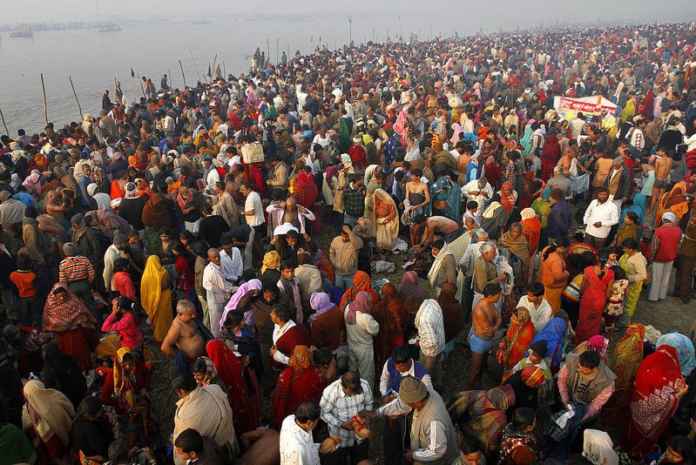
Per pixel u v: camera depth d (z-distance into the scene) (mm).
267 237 11117
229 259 8539
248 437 5918
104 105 26844
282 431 4996
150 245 9984
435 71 33312
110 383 6348
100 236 9758
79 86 45062
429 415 5066
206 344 6672
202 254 8383
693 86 24297
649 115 20734
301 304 7793
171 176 13094
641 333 6297
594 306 7555
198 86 29391
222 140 15625
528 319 6648
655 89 23984
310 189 12016
